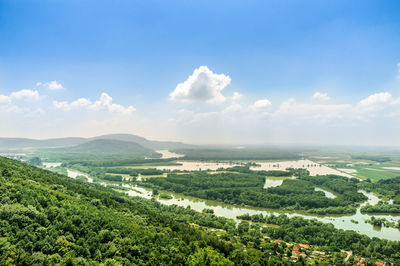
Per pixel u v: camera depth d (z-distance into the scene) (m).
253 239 197.62
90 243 135.62
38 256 112.69
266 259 164.62
